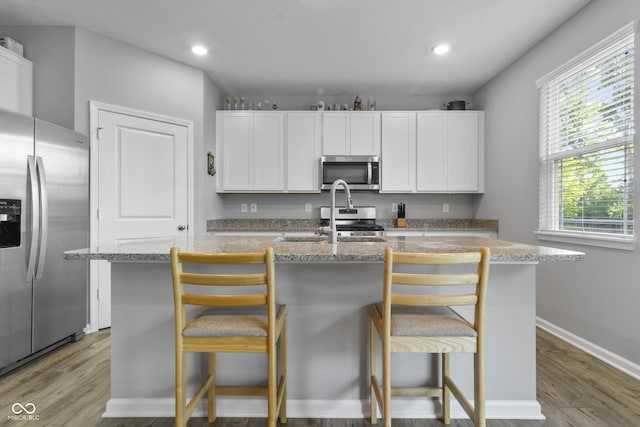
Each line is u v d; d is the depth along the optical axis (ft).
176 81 11.00
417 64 11.24
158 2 7.95
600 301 7.55
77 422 5.33
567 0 7.81
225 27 9.01
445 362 5.36
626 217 7.07
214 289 5.61
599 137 7.79
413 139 13.32
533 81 10.11
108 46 9.61
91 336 8.96
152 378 5.54
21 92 8.69
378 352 5.59
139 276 5.55
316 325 5.63
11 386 6.39
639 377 6.59
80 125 9.13
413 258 4.19
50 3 8.00
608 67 7.50
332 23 8.80
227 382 5.64
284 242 6.59
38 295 7.41
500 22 8.75
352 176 13.23
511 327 5.57
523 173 10.69
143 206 10.30
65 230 8.14
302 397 5.62
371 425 5.33
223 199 14.32
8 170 6.72
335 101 14.24
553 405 5.76
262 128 13.20
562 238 8.75
